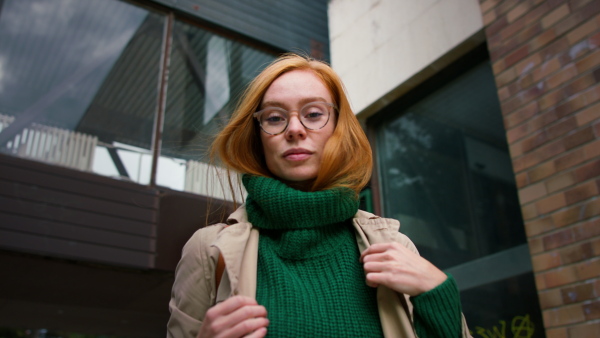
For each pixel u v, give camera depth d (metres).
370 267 0.91
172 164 4.15
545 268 2.40
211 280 1.00
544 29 2.75
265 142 1.10
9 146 3.64
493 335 2.84
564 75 2.57
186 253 1.05
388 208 3.82
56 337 5.50
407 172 3.75
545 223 2.46
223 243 0.97
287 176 1.08
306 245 1.01
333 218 1.03
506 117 2.83
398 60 3.84
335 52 4.55
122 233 3.66
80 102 4.04
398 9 3.97
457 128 3.44
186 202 3.99
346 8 4.60
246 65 4.99
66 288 4.09
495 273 2.92
